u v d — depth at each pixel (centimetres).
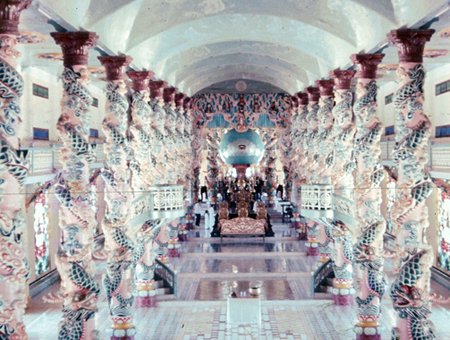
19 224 903
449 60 1877
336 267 1978
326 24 1598
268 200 4025
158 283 2094
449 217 2180
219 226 3172
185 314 1894
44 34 1421
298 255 2802
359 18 1475
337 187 1794
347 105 1783
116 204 1521
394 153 1241
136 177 1784
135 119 1830
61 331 1241
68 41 1230
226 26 1845
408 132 1220
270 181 4019
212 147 3847
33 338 1633
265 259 2744
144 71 1831
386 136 2656
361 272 1555
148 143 1833
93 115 2636
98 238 2750
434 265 2330
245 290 2164
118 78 1508
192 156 3516
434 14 1094
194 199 3575
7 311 883
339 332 1677
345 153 1784
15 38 908
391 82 2627
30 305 1977
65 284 1247
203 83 3259
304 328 1720
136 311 1934
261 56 2611
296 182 3094
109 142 1507
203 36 1886
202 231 3409
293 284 2261
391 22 1252
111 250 1551
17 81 902
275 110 3531
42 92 2127
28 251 2075
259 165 4159
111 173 1509
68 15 1161
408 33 1205
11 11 895
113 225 1530
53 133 2238
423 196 1214
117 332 1588
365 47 1496
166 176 2148
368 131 1502
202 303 2005
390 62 1858
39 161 1895
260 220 3119
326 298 2023
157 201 1795
